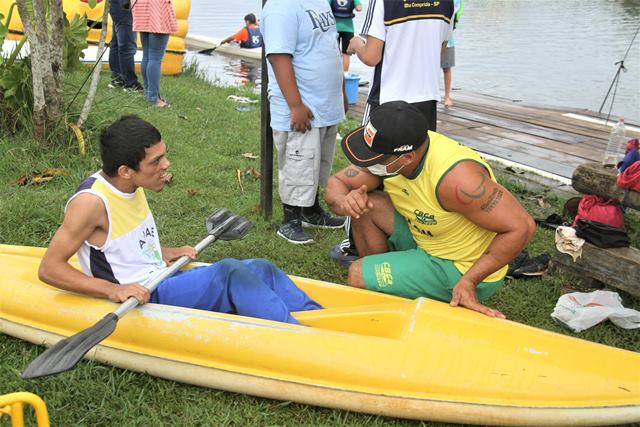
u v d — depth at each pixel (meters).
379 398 2.77
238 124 7.59
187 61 12.93
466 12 23.20
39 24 5.31
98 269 2.95
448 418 2.76
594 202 4.18
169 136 6.71
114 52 8.63
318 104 4.39
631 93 11.95
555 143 7.81
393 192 3.36
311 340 2.85
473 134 8.17
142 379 2.99
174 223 4.75
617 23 19.86
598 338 3.58
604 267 3.96
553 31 18.67
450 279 3.36
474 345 2.82
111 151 2.78
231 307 3.16
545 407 2.72
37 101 5.52
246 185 5.62
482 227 3.13
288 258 4.41
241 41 14.41
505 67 14.12
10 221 4.41
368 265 3.54
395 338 2.93
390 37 4.31
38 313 3.10
